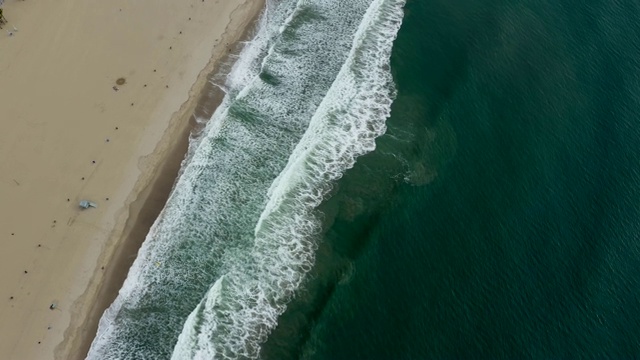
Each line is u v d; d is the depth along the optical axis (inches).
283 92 1697.8
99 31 1716.3
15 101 1545.3
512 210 1473.9
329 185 1515.7
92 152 1487.5
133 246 1374.3
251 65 1744.6
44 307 1262.3
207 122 1605.6
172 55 1706.4
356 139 1605.6
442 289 1332.4
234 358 1230.9
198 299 1315.2
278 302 1314.0
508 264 1380.4
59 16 1729.8
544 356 1249.4
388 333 1262.3
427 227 1435.8
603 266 1391.5
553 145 1611.7
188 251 1380.4
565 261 1393.9
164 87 1638.8
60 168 1449.3
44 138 1491.1
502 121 1657.2
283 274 1357.0
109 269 1333.7
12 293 1267.2
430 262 1375.5
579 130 1648.6
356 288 1330.0
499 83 1749.5
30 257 1317.7
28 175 1428.4
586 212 1483.8
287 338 1264.8
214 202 1464.1
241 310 1298.0
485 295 1326.3
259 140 1589.6
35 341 1223.5
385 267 1364.4
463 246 1405.0
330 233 1427.2
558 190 1519.4
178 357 1225.4
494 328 1279.5
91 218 1390.3
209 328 1267.2
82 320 1263.5
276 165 1552.7
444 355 1236.5
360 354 1233.4
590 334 1285.7
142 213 1423.5
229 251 1389.0
